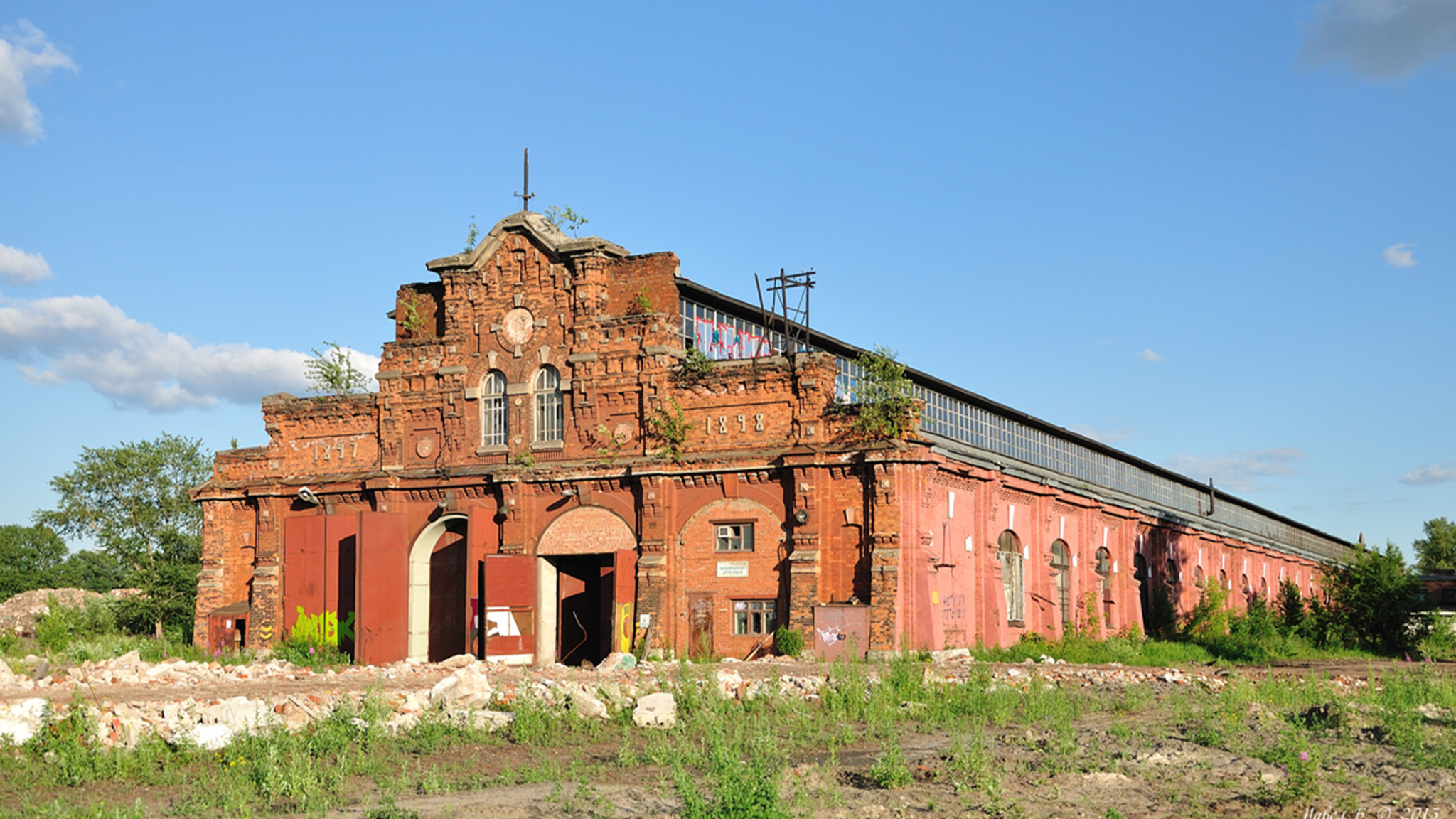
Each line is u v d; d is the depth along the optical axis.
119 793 16.12
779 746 19.80
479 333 45.09
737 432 40.38
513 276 44.72
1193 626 57.44
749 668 33.47
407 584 44.50
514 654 41.53
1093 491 51.84
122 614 66.81
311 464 47.91
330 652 43.97
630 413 42.12
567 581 43.72
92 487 73.25
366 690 24.36
